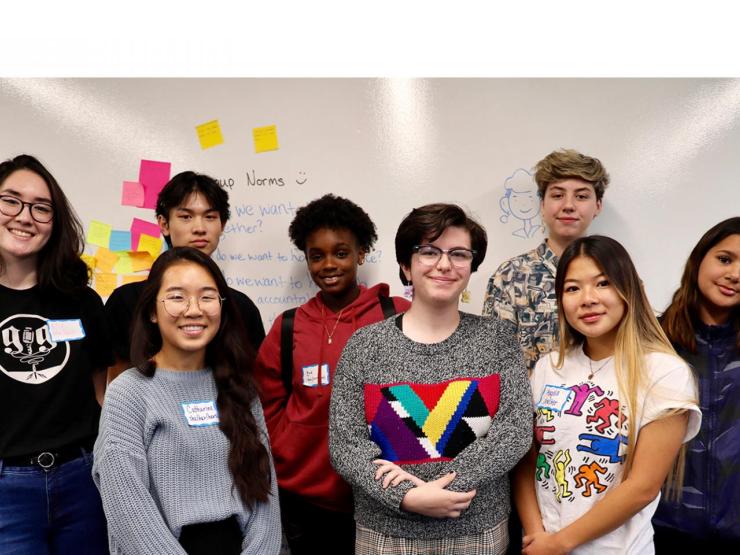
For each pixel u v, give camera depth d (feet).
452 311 4.28
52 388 4.66
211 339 4.24
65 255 4.84
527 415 4.08
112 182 6.93
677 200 6.81
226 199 6.24
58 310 4.88
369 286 6.94
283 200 6.89
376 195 6.87
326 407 5.12
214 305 4.15
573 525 3.90
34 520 4.50
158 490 3.83
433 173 6.84
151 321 4.23
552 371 4.45
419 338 4.25
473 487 3.76
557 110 6.77
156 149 6.90
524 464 4.48
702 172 6.77
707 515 4.51
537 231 6.83
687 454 4.64
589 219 6.15
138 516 3.64
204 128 6.88
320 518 5.09
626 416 3.95
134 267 6.94
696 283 4.80
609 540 3.92
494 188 6.83
